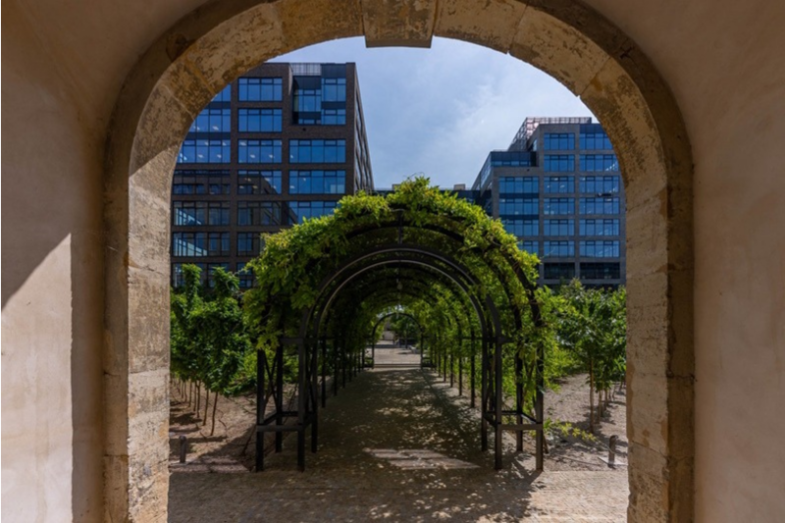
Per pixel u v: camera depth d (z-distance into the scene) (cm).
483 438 566
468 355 912
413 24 212
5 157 134
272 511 381
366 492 424
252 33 198
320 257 513
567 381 1156
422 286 1087
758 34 143
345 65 2961
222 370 614
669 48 182
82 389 166
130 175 182
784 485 133
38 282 146
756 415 146
